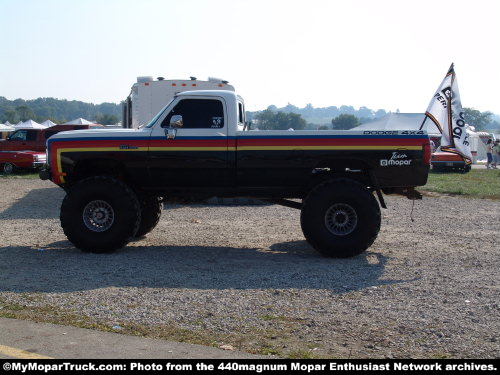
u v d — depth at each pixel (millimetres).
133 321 5738
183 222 12062
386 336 5332
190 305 6270
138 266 8078
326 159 8711
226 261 8445
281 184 8930
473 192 18000
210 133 8875
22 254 8859
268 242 9969
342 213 8531
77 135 9070
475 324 5641
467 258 8602
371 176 8773
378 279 7383
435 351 4961
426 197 17062
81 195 8797
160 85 15492
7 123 59531
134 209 8805
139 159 8961
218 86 15586
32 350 4934
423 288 6930
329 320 5789
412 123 28562
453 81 10875
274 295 6664
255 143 8781
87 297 6543
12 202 15766
